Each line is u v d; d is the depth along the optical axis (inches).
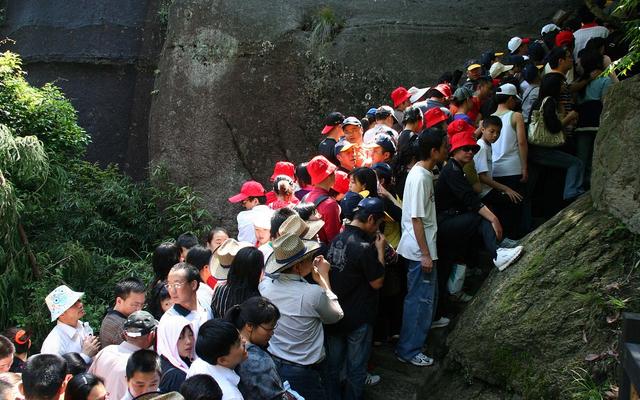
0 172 291.6
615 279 177.9
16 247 301.0
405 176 218.7
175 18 395.9
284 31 371.9
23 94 345.1
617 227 185.8
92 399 132.8
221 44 380.5
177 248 210.2
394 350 217.3
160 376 143.3
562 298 182.2
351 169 229.5
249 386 139.6
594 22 301.4
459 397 191.3
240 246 187.5
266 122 370.0
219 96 377.4
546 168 269.0
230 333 135.6
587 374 168.1
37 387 135.5
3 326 291.1
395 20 365.7
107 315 181.2
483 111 277.7
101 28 452.4
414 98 291.9
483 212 207.8
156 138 394.3
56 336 187.5
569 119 248.5
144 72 451.5
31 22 461.7
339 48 365.4
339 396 191.9
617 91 195.0
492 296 196.2
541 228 206.4
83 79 453.7
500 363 184.5
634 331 111.3
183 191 375.2
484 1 368.5
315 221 189.0
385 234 218.1
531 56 292.7
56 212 354.3
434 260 201.8
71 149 375.6
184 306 162.9
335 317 175.2
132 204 382.9
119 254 381.1
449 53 358.6
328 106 363.3
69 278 324.8
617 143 191.0
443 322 218.1
